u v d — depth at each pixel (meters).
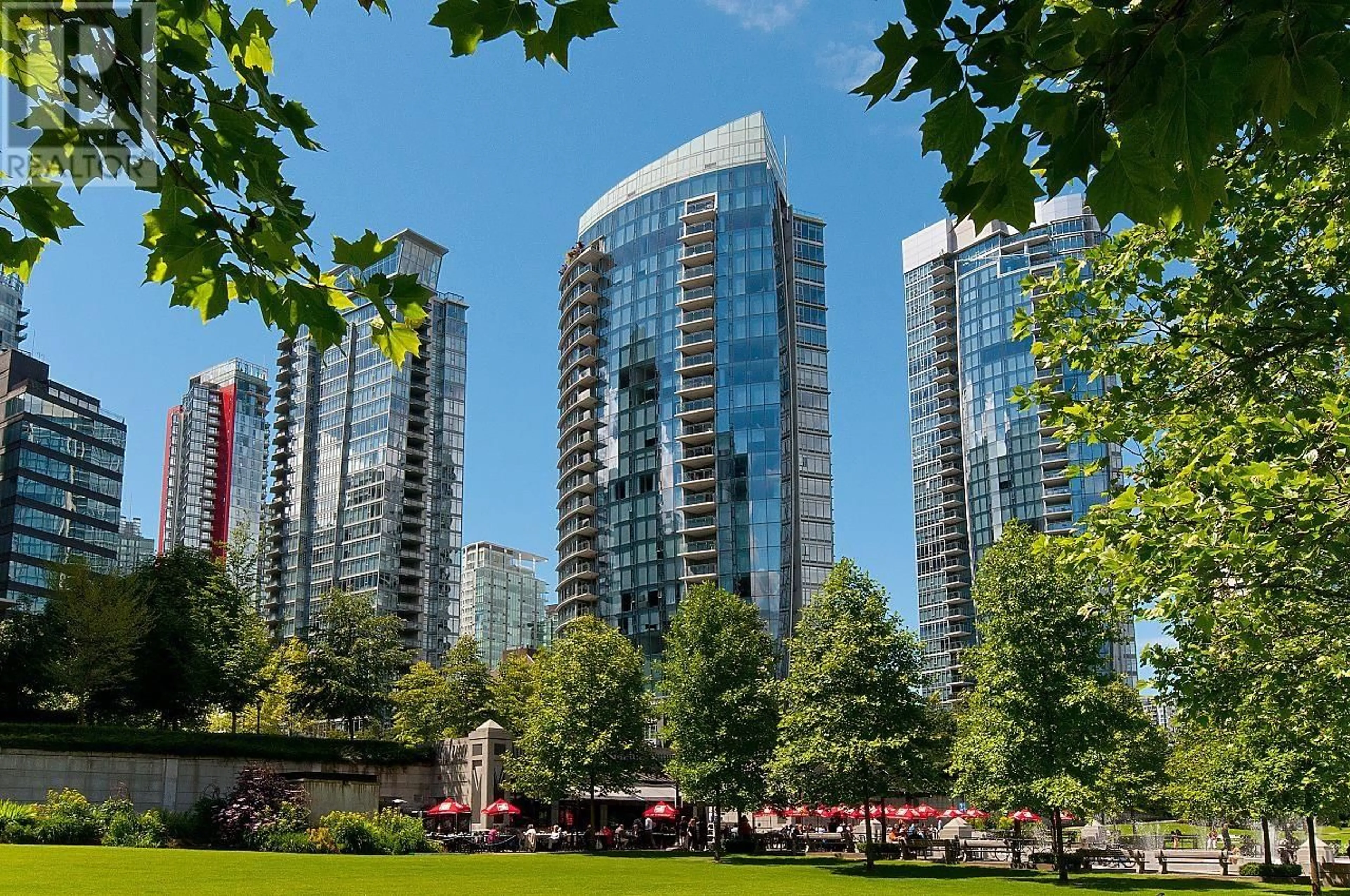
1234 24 3.72
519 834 56.12
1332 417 10.77
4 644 56.06
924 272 174.75
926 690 51.06
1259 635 13.59
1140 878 40.06
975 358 161.62
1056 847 37.81
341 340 5.32
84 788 47.00
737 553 113.44
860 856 56.03
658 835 65.69
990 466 155.12
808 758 43.44
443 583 141.12
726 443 117.44
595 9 4.69
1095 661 37.69
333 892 24.81
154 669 57.91
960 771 41.16
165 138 4.87
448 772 62.34
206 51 4.81
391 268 144.75
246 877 27.88
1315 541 10.73
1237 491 10.76
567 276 140.75
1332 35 3.68
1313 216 13.09
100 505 126.88
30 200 4.82
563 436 138.12
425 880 29.98
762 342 120.06
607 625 72.81
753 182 126.12
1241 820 47.47
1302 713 15.86
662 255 128.88
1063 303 15.70
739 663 52.62
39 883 23.41
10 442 119.19
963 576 157.88
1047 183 4.22
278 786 45.94
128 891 22.48
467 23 4.75
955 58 3.94
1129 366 14.96
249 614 65.31
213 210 4.96
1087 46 3.93
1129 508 11.80
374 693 66.81
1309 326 12.66
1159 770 56.47
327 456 144.50
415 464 141.75
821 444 121.31
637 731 57.03
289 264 5.04
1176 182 3.97
